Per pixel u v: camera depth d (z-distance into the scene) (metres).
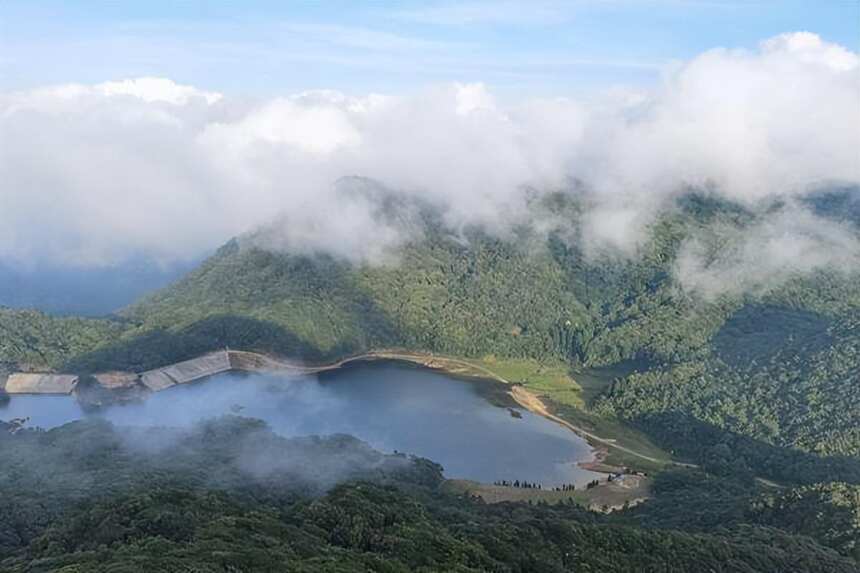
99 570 135.75
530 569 174.88
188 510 183.50
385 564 154.62
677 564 190.88
